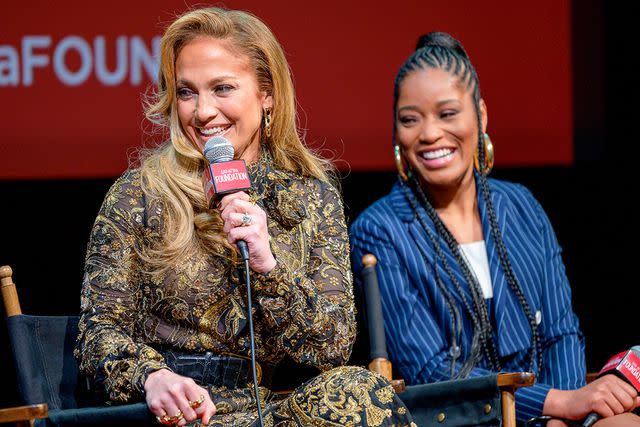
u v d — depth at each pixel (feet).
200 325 22.86
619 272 43.57
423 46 32.24
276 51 24.58
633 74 40.83
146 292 23.08
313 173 25.49
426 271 30.32
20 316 24.25
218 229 23.16
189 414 19.67
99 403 23.95
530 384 23.85
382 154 39.47
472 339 29.94
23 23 37.78
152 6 38.24
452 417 24.13
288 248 24.09
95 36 38.04
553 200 42.91
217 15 23.98
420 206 31.27
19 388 23.68
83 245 40.32
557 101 40.50
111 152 38.11
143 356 21.08
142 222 23.29
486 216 31.19
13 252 39.99
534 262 30.73
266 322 22.33
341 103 39.22
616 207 42.73
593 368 44.11
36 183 38.88
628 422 26.23
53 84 37.91
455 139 30.78
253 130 24.25
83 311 22.49
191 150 23.91
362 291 30.04
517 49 40.19
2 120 37.76
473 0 39.88
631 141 41.34
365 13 39.32
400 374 30.19
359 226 31.50
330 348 22.63
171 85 24.09
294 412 20.86
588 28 40.65
